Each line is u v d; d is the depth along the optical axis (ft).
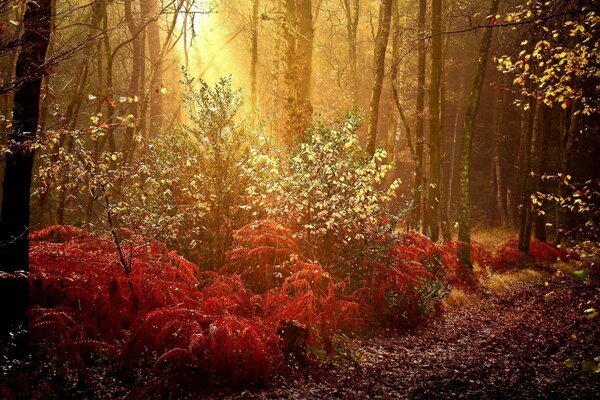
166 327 21.11
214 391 20.17
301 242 30.71
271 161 29.86
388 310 31.65
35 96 20.42
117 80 85.92
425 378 23.38
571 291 42.16
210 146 32.01
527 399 21.38
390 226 33.01
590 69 26.89
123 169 27.35
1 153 19.35
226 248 31.40
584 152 78.13
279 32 38.52
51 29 19.65
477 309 38.63
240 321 22.77
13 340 20.51
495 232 87.71
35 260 25.13
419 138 56.65
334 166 29.40
